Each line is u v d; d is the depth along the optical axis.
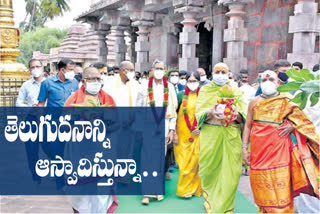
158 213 3.77
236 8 7.35
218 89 3.83
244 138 3.43
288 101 3.10
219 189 3.68
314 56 5.56
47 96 4.43
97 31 15.03
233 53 7.43
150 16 11.09
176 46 13.40
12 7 6.98
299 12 5.59
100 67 5.64
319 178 2.92
